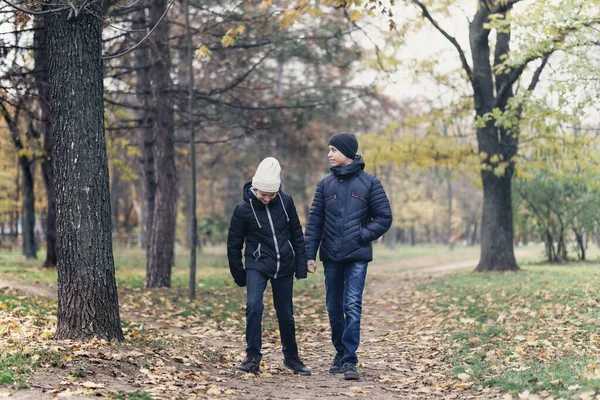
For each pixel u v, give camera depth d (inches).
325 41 592.7
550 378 204.7
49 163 740.7
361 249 236.2
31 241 1109.7
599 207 856.3
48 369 197.3
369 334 379.2
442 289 558.6
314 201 245.3
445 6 582.9
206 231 1574.8
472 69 686.5
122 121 644.7
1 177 1402.6
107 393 175.3
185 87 619.5
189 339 329.7
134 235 1948.8
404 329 383.9
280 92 1106.1
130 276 729.6
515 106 538.0
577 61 472.1
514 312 380.2
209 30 558.3
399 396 204.7
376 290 650.2
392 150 731.4
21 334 256.5
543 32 506.3
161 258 616.7
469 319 377.4
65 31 258.8
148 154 845.8
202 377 217.5
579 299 394.6
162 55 582.2
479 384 217.5
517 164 709.9
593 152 666.8
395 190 2169.0
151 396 179.2
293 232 240.4
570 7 481.7
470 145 737.6
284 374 241.8
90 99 261.3
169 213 619.8
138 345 257.4
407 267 1138.7
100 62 267.1
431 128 721.6
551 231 923.4
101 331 258.2
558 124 526.0
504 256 697.6
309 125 947.3
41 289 494.0
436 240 3112.7
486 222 706.2
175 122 636.1
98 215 261.0
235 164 1317.7
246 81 642.8
